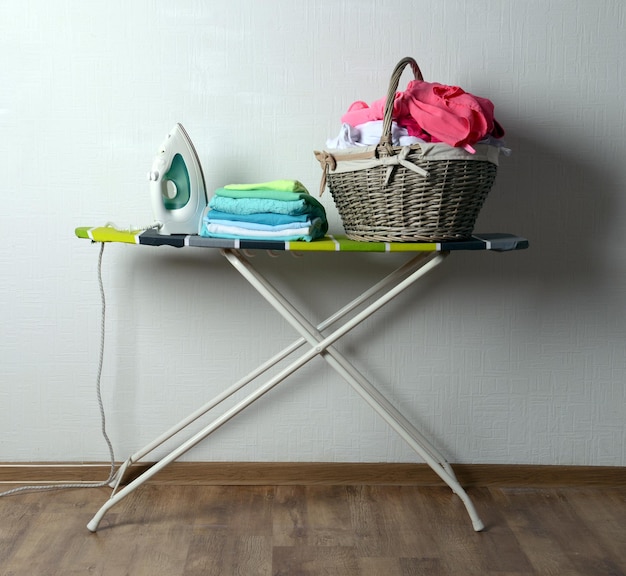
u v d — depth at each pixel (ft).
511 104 6.82
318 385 7.08
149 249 6.91
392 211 5.51
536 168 6.91
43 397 7.04
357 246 5.46
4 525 6.25
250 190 5.69
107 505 6.18
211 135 6.79
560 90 6.82
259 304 6.99
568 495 7.00
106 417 7.08
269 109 6.77
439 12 6.70
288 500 6.80
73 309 6.95
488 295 7.04
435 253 6.00
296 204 5.56
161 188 5.89
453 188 5.46
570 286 7.05
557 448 7.16
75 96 6.71
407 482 7.13
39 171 6.77
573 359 7.10
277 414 7.11
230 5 6.66
